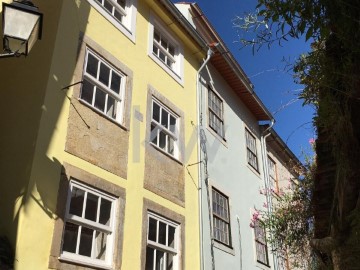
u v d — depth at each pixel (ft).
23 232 17.76
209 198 33.73
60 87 21.93
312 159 25.16
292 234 27.48
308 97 10.70
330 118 9.23
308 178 25.13
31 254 17.85
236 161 41.73
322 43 9.95
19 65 22.76
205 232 31.83
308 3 9.23
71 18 24.03
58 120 21.26
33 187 18.85
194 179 32.65
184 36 36.60
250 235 39.88
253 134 49.08
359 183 7.93
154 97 30.30
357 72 8.71
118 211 23.43
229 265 34.14
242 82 44.45
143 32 31.30
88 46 24.90
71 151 21.49
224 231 35.60
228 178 38.78
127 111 26.73
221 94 42.63
